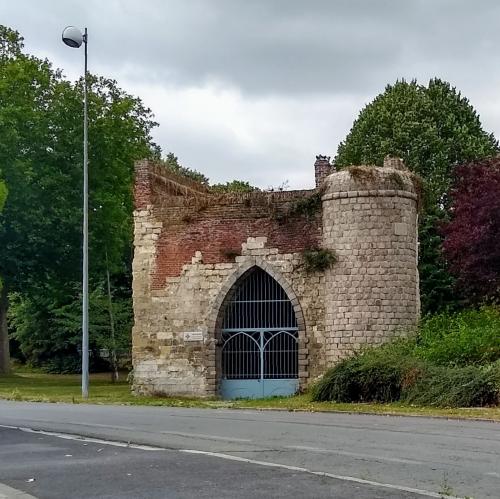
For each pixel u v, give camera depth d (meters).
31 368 64.12
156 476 10.10
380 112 51.97
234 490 9.06
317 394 24.62
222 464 10.95
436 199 47.34
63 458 11.91
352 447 12.60
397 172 29.17
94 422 17.56
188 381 30.12
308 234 29.62
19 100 43.56
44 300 56.31
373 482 9.46
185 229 30.73
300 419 18.03
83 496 8.95
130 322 53.88
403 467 10.54
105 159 46.28
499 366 21.66
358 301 28.55
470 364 23.22
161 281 30.80
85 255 30.56
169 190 32.50
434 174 48.34
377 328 28.39
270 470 10.39
